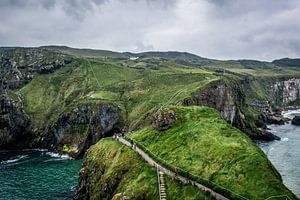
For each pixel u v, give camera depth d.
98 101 197.50
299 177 106.19
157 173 68.06
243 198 49.88
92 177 91.81
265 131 195.75
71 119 194.25
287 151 149.50
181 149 72.25
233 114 195.12
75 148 181.88
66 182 121.31
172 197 59.75
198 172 60.69
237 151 62.16
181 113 89.25
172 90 199.75
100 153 97.50
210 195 54.97
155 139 84.25
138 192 65.06
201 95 176.62
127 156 82.38
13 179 126.50
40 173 134.88
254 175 53.81
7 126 195.50
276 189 49.72
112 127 187.25
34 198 105.19
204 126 78.88
